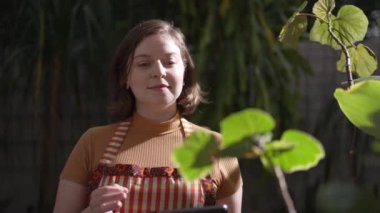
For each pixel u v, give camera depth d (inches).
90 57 154.6
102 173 68.9
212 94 149.6
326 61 189.9
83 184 70.6
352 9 44.1
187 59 75.0
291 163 21.9
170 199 66.2
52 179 174.6
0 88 169.2
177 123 72.5
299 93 158.9
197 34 155.6
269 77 157.2
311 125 188.5
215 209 34.1
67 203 70.0
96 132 72.3
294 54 156.9
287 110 157.6
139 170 67.8
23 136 193.5
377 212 23.3
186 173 21.6
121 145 70.6
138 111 72.0
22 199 196.5
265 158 21.9
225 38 150.3
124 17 160.2
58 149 178.1
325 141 170.6
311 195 25.0
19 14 164.1
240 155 21.2
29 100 188.1
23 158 195.6
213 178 68.6
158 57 69.5
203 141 21.3
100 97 165.5
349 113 27.4
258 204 174.9
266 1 150.6
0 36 171.3
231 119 20.9
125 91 74.5
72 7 154.3
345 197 23.3
